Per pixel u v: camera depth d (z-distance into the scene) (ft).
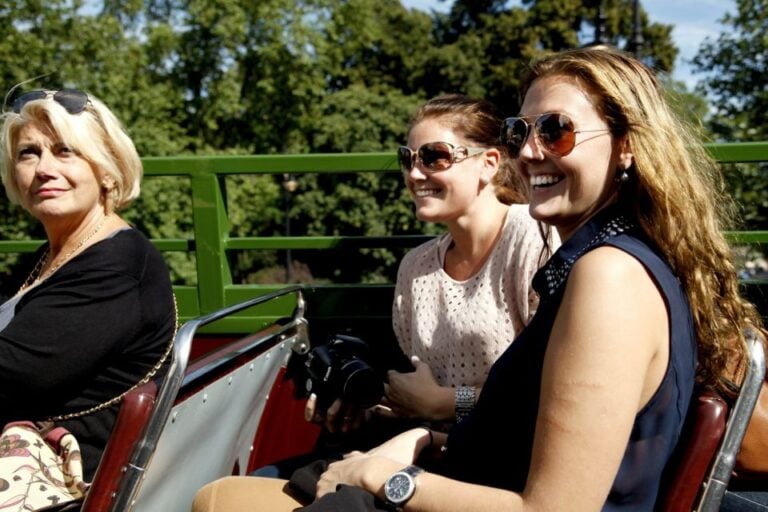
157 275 7.29
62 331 6.57
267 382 7.90
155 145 77.00
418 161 7.82
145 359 7.07
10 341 6.48
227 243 10.37
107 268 6.82
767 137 36.45
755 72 37.29
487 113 7.95
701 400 5.05
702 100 38.09
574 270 4.79
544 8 103.14
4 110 7.98
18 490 6.07
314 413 7.92
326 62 99.96
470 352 7.62
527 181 5.72
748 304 5.49
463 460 5.58
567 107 5.18
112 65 78.43
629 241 4.87
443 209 7.73
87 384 6.81
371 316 9.96
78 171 7.39
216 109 95.20
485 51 106.42
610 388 4.51
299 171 9.96
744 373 5.20
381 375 8.18
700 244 5.05
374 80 108.47
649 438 4.85
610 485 4.59
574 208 5.29
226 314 6.10
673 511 5.05
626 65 5.27
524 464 5.16
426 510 5.09
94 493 5.06
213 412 6.29
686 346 4.90
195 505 5.83
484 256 7.73
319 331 10.06
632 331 4.58
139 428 5.05
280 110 99.25
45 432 6.61
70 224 7.56
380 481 5.35
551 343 4.75
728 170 9.87
